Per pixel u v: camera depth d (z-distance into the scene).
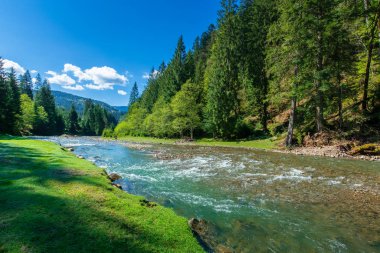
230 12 52.56
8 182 9.34
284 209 9.62
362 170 16.89
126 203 8.05
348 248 6.64
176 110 53.38
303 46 27.80
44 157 16.86
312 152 25.47
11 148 21.17
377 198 10.77
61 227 5.81
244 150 31.16
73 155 21.67
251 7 57.94
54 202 7.30
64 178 10.64
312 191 12.06
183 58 79.50
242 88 51.06
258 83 44.06
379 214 8.97
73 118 128.38
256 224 8.18
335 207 9.77
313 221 8.42
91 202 7.64
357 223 8.22
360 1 28.89
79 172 12.45
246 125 43.31
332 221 8.41
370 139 24.53
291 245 6.79
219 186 13.20
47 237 5.31
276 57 31.50
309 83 27.11
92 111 138.50
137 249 5.45
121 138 73.12
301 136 29.52
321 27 26.66
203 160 22.72
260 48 44.84
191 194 11.71
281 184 13.49
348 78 31.03
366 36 28.69
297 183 13.68
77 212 6.74
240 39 52.62
